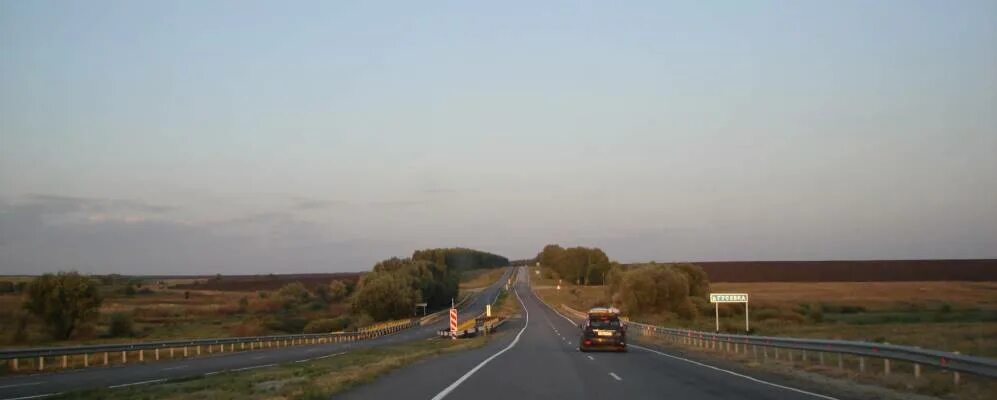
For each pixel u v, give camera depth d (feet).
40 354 115.75
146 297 462.60
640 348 158.81
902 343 127.85
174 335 266.98
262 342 206.28
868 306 342.85
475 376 83.56
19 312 229.86
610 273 419.74
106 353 133.80
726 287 479.41
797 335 178.19
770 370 93.61
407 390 68.13
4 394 74.59
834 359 109.29
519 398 61.72
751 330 216.13
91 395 70.03
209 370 110.73
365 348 184.03
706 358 121.39
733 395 64.80
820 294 413.39
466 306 503.61
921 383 70.49
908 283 485.97
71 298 231.30
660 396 63.87
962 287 445.78
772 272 553.23
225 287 564.71
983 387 67.21
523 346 167.53
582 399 61.41
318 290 543.80
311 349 189.16
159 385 81.92
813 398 62.34
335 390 66.54
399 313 414.00
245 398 62.54
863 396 64.28
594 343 140.87
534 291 645.92
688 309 339.16
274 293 487.61
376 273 451.94
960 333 168.86
